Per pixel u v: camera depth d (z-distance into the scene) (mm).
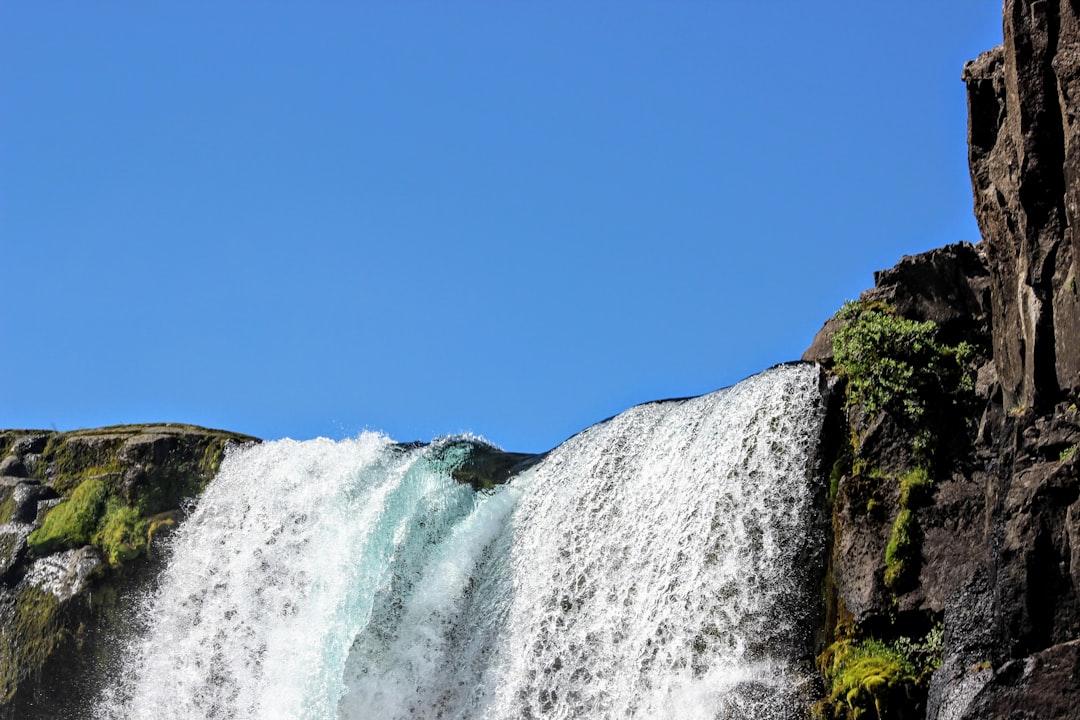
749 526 20344
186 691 26016
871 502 19172
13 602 28141
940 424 19297
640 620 21125
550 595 22656
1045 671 15273
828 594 19344
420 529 25203
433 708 23156
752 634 19625
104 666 27031
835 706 18141
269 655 25453
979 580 17062
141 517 28453
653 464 22734
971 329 19969
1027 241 17094
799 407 20672
